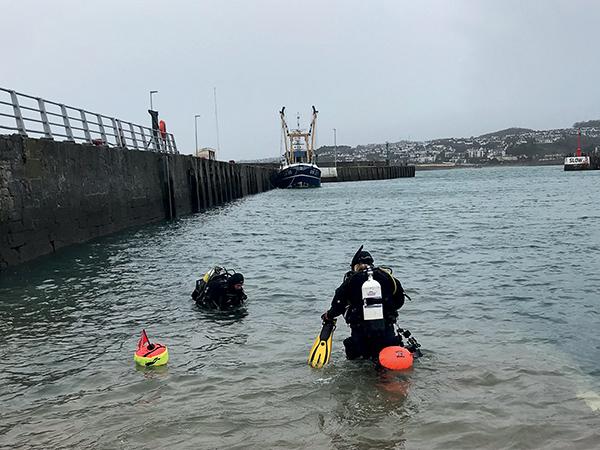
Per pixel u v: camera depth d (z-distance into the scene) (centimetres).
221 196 4697
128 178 2450
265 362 646
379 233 2109
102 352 706
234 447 446
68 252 1662
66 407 535
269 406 522
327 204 4338
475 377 581
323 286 1094
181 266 1384
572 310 864
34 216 1529
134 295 1045
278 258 1500
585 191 5022
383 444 446
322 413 505
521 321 804
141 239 2017
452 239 1841
